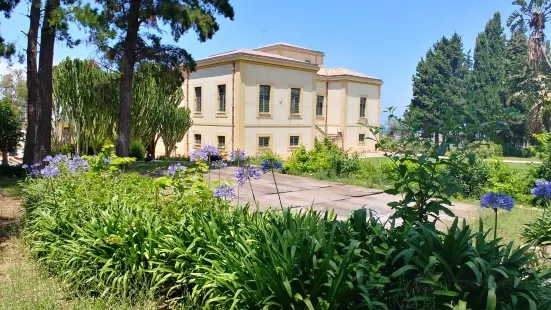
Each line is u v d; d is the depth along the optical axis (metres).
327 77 33.66
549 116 32.22
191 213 4.60
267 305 3.08
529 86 34.09
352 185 13.84
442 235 3.57
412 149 4.17
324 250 3.22
